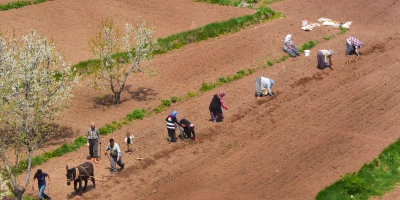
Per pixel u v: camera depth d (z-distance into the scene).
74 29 69.12
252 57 64.06
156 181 43.69
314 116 53.88
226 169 45.62
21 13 71.50
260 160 46.84
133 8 76.81
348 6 81.50
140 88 57.59
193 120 51.91
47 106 44.16
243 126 51.59
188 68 61.47
